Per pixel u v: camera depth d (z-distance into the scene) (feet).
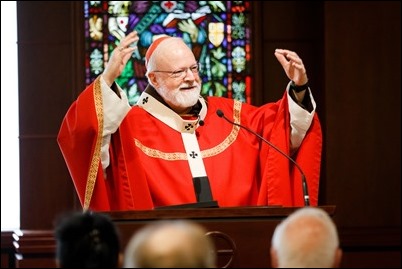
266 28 58.65
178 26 57.67
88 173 35.32
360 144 56.65
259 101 57.47
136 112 37.70
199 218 29.71
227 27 57.93
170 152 37.09
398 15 56.75
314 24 58.80
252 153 37.55
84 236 20.94
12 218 57.36
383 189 56.65
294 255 20.40
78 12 57.41
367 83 56.65
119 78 56.95
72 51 57.41
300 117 36.40
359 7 56.65
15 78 57.77
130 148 36.09
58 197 57.57
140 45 57.26
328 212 30.07
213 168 37.06
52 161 57.67
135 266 18.93
